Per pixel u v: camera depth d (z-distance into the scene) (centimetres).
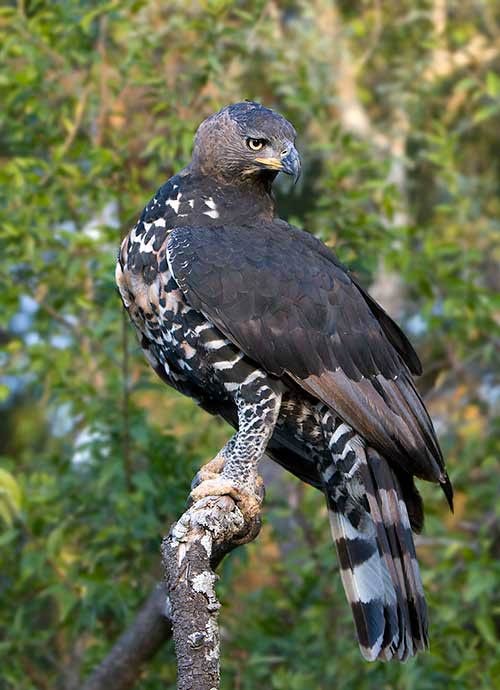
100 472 1129
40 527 1148
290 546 1335
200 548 704
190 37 1317
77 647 1230
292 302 847
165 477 1127
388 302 1591
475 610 1197
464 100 1706
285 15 1831
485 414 1462
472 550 1163
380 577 838
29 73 1218
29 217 1188
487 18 1717
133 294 874
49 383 1219
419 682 1138
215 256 844
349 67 1627
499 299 1270
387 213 1245
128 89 1277
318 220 1224
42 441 1764
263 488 833
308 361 845
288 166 871
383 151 1620
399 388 876
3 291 1209
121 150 1233
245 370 846
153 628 1034
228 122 882
